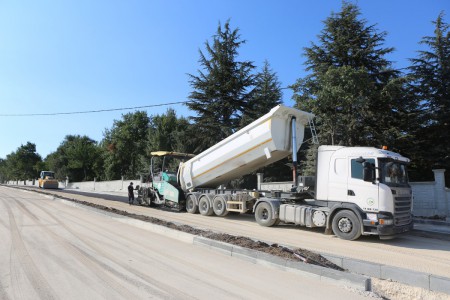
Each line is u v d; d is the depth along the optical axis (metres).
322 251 8.95
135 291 5.36
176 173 19.31
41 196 27.48
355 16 22.58
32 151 92.56
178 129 40.75
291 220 12.27
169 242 9.16
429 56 22.20
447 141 21.48
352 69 18.39
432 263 7.98
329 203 11.27
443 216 16.08
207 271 6.51
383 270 6.57
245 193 14.70
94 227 11.47
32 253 7.71
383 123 22.16
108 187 46.03
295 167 13.20
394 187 10.36
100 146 65.19
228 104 29.95
